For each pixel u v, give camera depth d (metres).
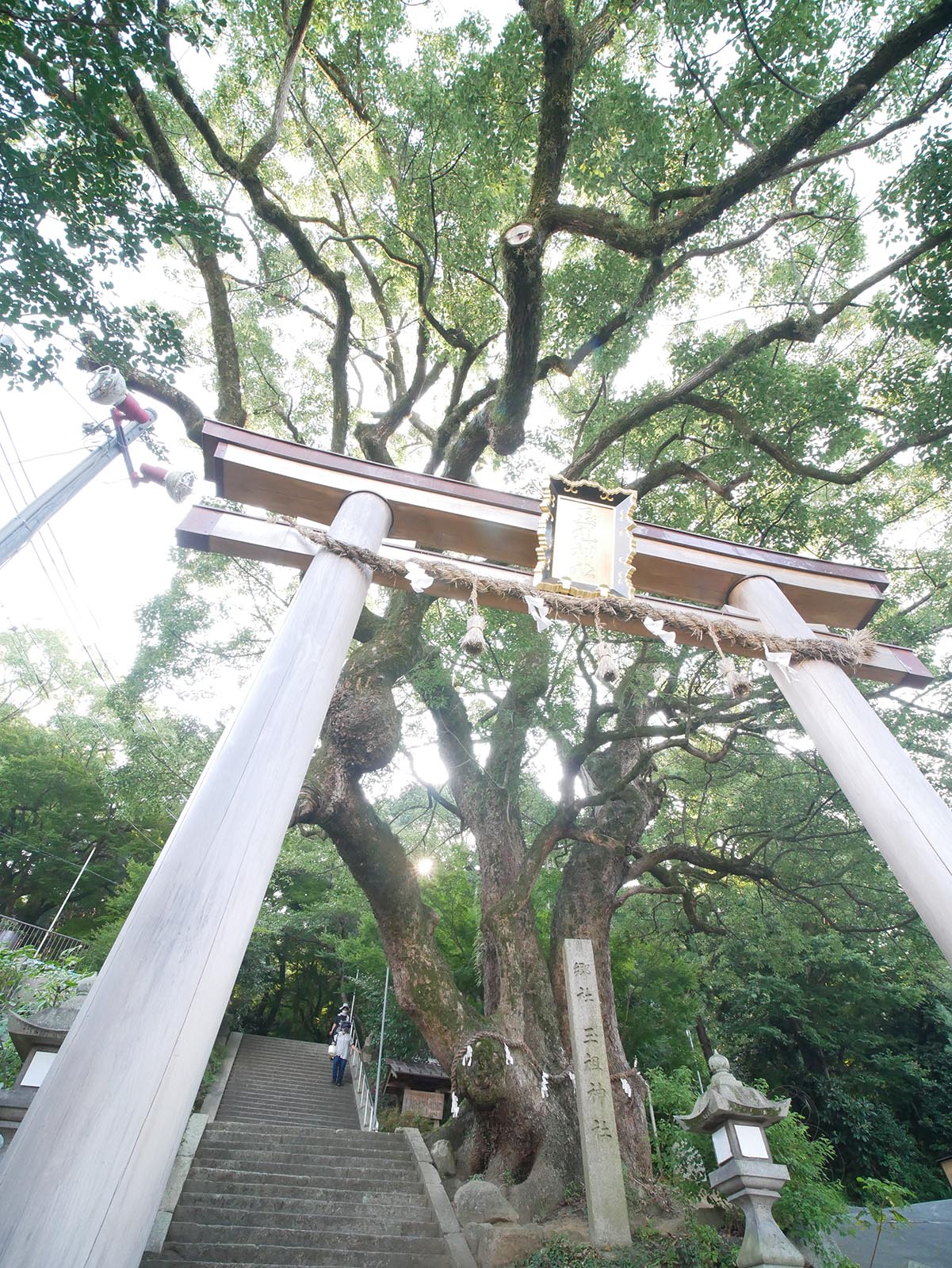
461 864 14.71
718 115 9.00
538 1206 7.43
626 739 12.11
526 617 10.83
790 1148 7.50
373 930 14.48
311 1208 7.20
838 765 4.92
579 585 5.40
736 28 8.35
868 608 6.33
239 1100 13.64
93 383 6.03
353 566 4.78
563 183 10.98
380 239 11.92
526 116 9.69
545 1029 8.83
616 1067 8.91
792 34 8.23
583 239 12.20
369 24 10.12
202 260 10.30
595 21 8.65
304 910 21.52
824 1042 15.27
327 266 10.57
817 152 9.84
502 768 11.48
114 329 6.23
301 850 19.28
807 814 11.20
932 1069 15.48
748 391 10.53
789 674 5.39
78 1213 2.22
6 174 5.18
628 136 9.48
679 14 8.34
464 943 12.62
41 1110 2.44
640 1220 7.40
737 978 16.14
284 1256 6.19
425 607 10.22
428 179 10.80
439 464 12.15
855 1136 13.95
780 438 10.56
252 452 5.27
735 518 12.02
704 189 9.78
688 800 14.90
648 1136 8.64
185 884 3.08
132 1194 2.34
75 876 20.41
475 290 12.28
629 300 10.58
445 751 12.20
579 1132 7.84
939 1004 15.50
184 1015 2.75
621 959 11.86
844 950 15.17
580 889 10.29
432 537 5.79
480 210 10.75
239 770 3.54
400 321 13.78
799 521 10.98
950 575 11.92
